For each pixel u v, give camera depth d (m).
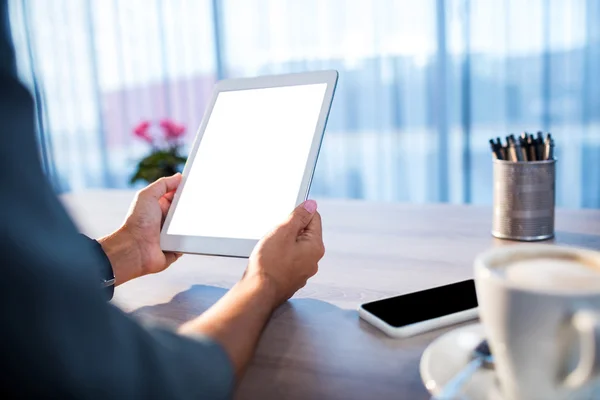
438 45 2.66
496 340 0.35
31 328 0.27
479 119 2.68
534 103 2.58
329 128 2.92
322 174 2.97
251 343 0.45
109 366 0.29
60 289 0.28
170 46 3.12
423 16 2.65
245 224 0.70
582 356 0.32
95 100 3.32
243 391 0.45
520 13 2.52
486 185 2.73
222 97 0.81
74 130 3.37
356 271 0.74
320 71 0.74
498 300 0.34
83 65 3.29
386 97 2.79
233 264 0.82
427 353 0.45
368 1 2.72
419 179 2.83
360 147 2.89
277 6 2.87
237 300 0.48
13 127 0.29
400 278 0.71
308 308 0.62
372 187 2.91
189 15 3.05
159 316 0.63
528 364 0.34
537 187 0.83
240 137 0.76
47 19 3.26
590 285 0.33
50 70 3.31
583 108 2.53
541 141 0.84
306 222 0.63
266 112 0.76
